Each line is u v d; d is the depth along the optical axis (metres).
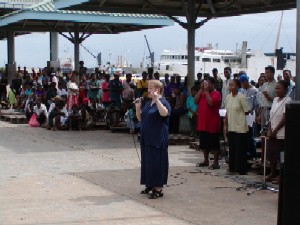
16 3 27.66
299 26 5.73
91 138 15.88
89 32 25.55
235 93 10.36
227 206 7.81
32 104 20.38
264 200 8.21
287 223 4.24
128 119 17.05
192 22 15.96
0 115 22.20
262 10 16.78
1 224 6.71
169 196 8.44
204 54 58.72
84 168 10.88
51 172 10.40
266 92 11.12
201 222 6.91
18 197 8.23
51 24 25.03
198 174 10.35
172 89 16.55
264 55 56.91
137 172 10.47
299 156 4.17
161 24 22.48
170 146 14.42
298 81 5.73
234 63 58.41
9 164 11.28
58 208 7.57
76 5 16.45
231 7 17.28
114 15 21.95
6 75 31.14
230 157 10.45
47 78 23.36
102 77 20.47
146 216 7.20
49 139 15.61
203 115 10.94
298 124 4.17
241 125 10.23
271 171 9.63
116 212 7.39
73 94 18.23
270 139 9.38
